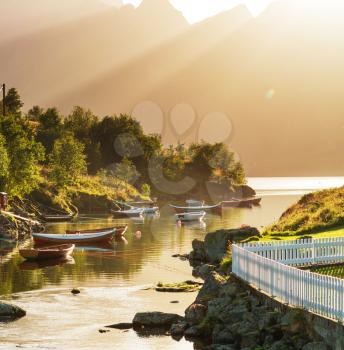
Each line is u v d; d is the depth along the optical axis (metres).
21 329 39.03
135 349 34.59
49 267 65.69
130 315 42.44
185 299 47.44
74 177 174.12
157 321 39.28
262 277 35.16
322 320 28.22
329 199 77.38
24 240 95.25
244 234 68.19
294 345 29.53
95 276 59.34
